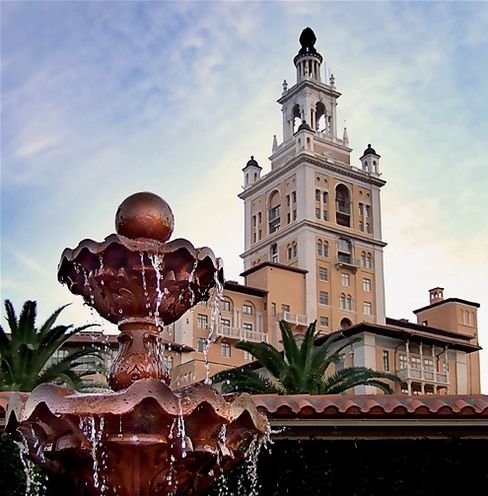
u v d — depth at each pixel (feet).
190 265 18.74
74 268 19.17
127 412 15.97
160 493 17.38
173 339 203.92
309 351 85.97
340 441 31.60
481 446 31.78
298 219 256.11
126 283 18.38
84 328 77.46
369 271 262.67
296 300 240.32
